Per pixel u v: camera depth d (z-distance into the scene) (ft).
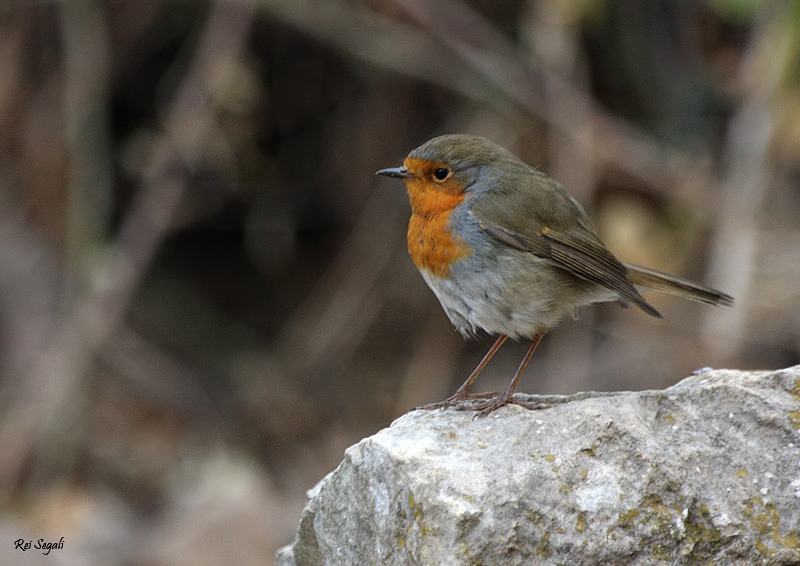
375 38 41.27
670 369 39.29
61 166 41.88
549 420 18.02
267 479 42.34
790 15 36.81
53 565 35.47
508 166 23.38
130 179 45.14
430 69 41.45
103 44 41.65
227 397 45.19
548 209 22.94
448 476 16.80
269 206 44.52
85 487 41.16
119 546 37.35
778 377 18.61
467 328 23.72
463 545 16.20
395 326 43.98
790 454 17.67
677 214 40.47
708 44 43.83
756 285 39.50
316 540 19.54
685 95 43.75
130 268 41.14
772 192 41.83
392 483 17.11
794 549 16.78
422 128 43.42
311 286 46.21
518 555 16.30
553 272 22.84
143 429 43.68
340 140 43.68
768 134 38.68
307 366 44.70
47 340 41.96
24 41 41.63
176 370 45.75
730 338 38.19
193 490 40.63
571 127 39.96
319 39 41.32
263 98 43.09
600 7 39.70
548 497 16.74
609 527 16.57
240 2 39.81
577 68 41.29
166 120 42.24
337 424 43.70
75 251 41.57
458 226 22.53
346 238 44.65
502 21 42.24
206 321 46.85
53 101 41.83
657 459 17.24
